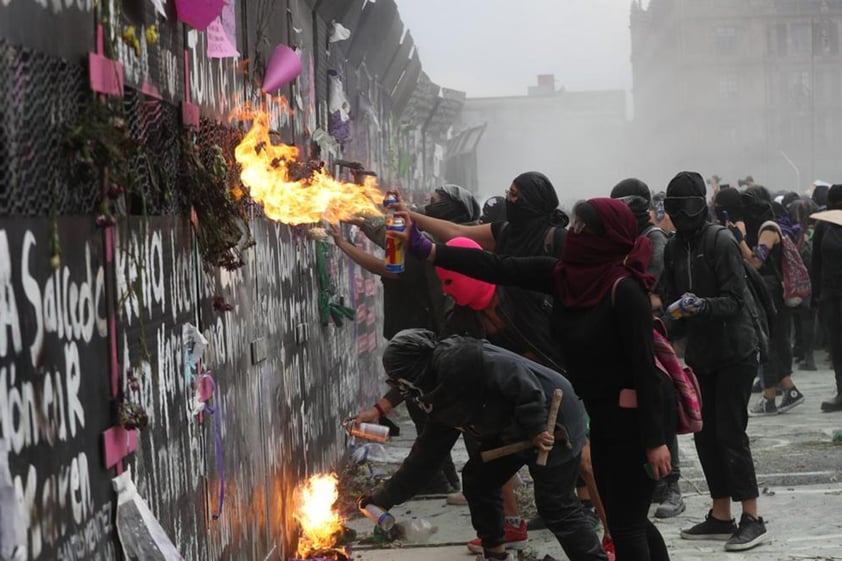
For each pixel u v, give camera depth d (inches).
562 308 176.2
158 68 136.6
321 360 300.8
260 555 199.0
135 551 111.8
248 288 197.5
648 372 166.9
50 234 94.7
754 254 431.2
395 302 305.6
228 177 172.7
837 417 418.3
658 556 183.0
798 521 266.4
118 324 114.6
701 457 255.6
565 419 201.0
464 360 196.9
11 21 87.6
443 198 290.0
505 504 250.7
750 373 247.4
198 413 151.3
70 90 101.0
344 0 350.0
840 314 424.8
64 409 97.1
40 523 90.3
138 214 125.0
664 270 260.5
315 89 316.8
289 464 237.9
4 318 84.1
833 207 427.8
